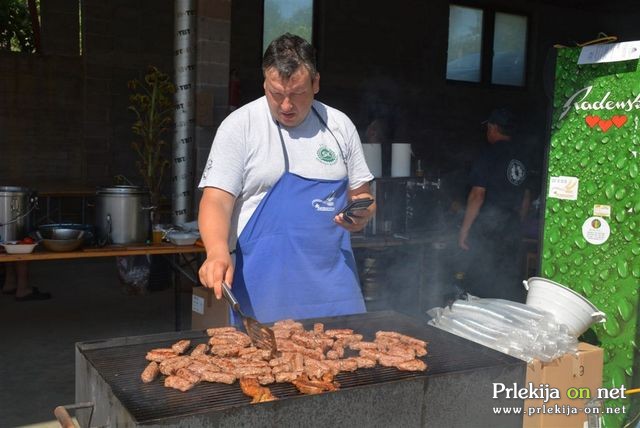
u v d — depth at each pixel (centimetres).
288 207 246
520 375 224
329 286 259
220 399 191
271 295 249
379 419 194
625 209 289
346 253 267
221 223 232
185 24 567
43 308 581
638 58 278
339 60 926
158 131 605
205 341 244
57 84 801
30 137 796
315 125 253
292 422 179
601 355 277
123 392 195
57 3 802
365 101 952
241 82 871
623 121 287
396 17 957
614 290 296
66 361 448
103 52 809
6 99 777
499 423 222
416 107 990
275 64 223
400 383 196
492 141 491
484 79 1047
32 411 365
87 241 427
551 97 313
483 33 1034
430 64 992
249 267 248
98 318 553
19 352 463
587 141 301
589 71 298
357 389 188
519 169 487
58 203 773
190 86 576
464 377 211
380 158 524
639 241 285
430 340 256
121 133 832
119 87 823
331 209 253
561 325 270
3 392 390
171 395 194
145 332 516
